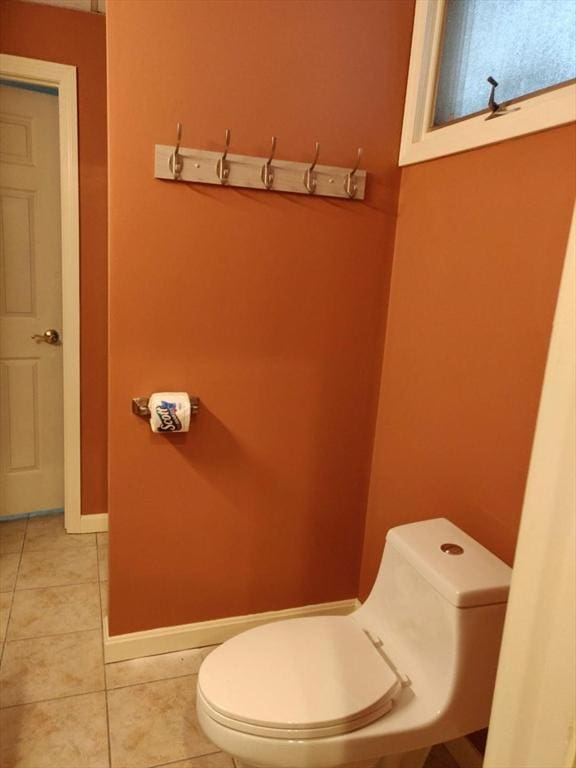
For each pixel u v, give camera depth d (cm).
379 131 172
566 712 45
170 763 149
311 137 166
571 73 124
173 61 149
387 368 188
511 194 131
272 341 176
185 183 157
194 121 154
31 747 151
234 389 176
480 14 151
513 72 140
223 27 151
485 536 141
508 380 133
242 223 165
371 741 113
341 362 186
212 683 120
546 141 121
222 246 164
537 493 48
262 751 112
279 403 182
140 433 169
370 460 199
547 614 47
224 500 183
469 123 146
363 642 133
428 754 147
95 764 147
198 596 189
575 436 44
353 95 167
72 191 229
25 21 213
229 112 156
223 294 168
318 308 179
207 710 116
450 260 154
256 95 158
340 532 202
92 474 261
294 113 162
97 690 172
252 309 172
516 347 130
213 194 160
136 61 146
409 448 175
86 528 264
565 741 45
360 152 169
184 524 181
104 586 224
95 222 236
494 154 137
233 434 179
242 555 191
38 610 207
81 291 240
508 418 133
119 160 150
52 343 261
